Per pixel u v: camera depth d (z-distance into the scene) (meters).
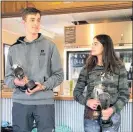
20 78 1.74
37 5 3.10
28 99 1.80
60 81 1.88
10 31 5.93
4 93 2.80
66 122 2.74
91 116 1.88
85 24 4.67
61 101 2.75
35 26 1.84
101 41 1.95
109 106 1.85
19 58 1.85
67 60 4.75
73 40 4.69
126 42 4.42
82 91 2.04
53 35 7.07
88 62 2.02
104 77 1.89
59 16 4.65
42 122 1.80
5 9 3.13
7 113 2.87
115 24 4.47
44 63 1.82
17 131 1.84
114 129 1.89
